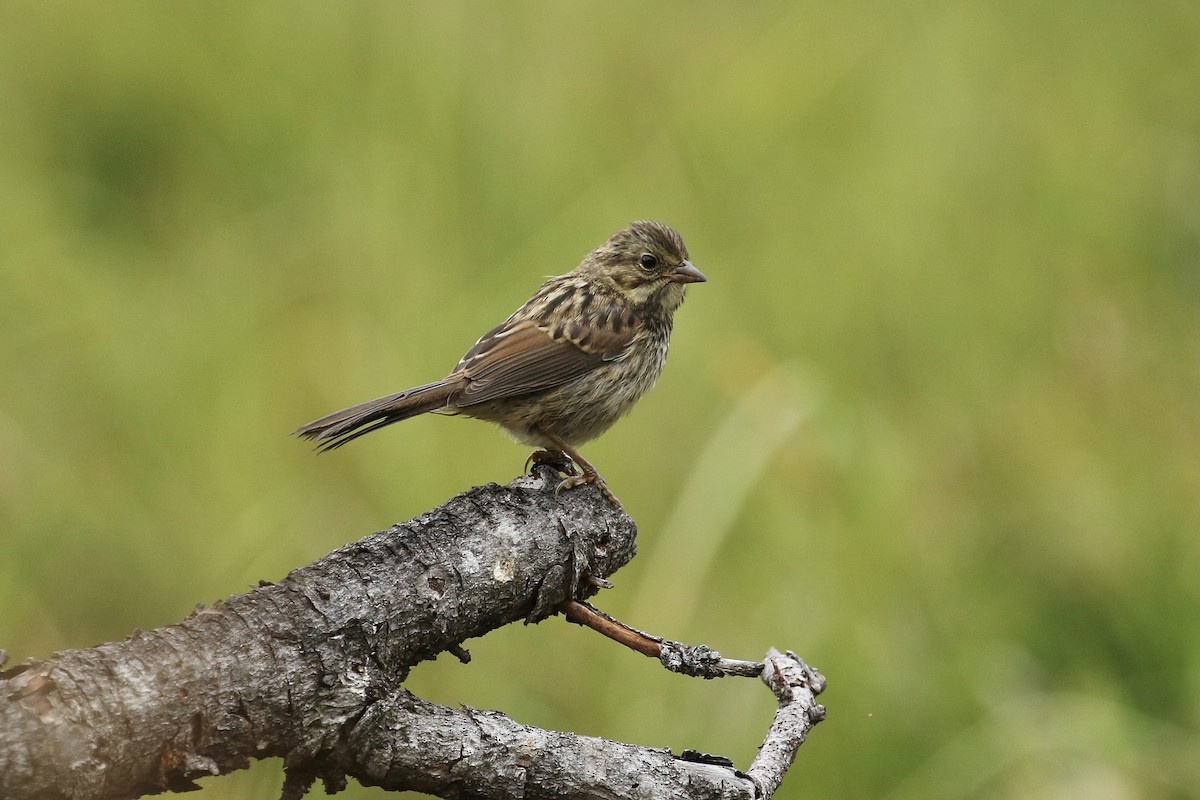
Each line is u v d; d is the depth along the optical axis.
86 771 4.55
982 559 10.87
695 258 12.91
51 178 14.30
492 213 13.07
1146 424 11.69
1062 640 10.46
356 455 11.30
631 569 10.95
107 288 13.13
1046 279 12.86
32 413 11.98
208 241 13.70
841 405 11.15
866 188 13.41
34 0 15.05
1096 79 14.73
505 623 6.01
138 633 4.91
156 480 11.62
